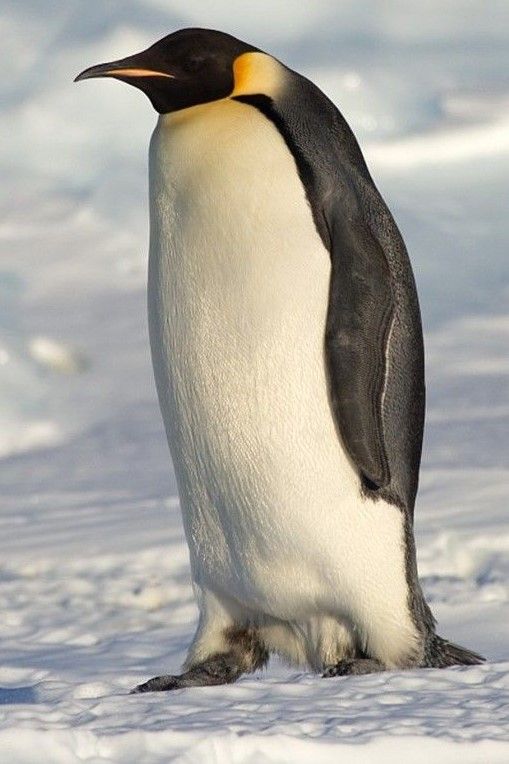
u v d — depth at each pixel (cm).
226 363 1614
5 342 4834
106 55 7319
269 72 1672
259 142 1608
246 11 7756
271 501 1641
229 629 1734
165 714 1277
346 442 1617
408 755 1173
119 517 3097
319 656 1720
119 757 1136
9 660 2112
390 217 1711
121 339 5278
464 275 5809
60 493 3472
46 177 7006
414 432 1705
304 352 1603
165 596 2514
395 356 1672
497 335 4947
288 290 1589
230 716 1269
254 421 1619
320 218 1605
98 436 4231
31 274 5984
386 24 7788
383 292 1622
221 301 1606
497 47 7719
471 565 2566
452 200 6569
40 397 4606
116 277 6000
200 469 1677
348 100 7231
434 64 7506
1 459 4081
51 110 7169
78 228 6494
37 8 7644
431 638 1703
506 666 1492
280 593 1683
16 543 2930
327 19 7756
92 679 1905
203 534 1705
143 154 7062
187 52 1661
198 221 1603
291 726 1219
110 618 2384
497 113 7081
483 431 3691
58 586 2586
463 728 1234
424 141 6956
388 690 1407
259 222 1588
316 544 1647
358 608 1670
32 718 1245
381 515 1653
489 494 2933
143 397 4688
